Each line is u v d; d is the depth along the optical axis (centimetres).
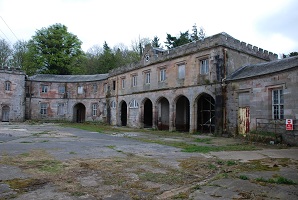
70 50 5162
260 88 1603
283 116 1459
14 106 3675
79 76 4347
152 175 648
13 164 757
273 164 784
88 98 4053
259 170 698
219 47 1948
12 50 5394
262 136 1451
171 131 2359
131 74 3127
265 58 2355
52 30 4962
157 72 2633
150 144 1353
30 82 4012
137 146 1255
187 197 481
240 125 1786
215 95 1948
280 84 1455
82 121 4231
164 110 2716
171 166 763
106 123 3647
